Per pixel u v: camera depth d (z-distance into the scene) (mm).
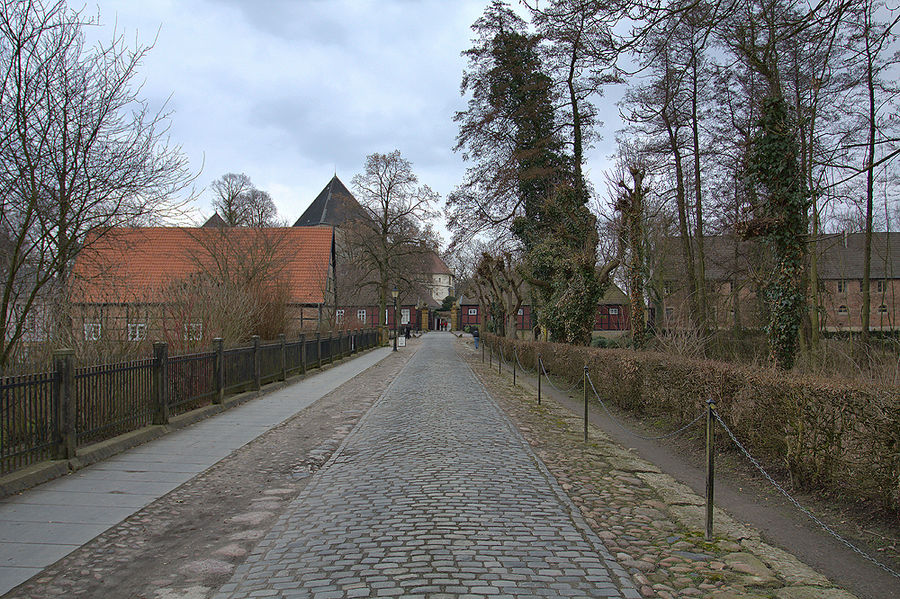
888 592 4375
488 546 5113
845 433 6062
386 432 10852
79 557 5027
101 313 11961
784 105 11883
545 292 27234
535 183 29062
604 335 61219
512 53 28875
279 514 6238
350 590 4258
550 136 28000
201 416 12250
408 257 52906
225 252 22953
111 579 4605
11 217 9633
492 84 29484
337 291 47531
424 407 14094
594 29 6637
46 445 7492
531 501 6496
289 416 12844
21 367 8969
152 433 10078
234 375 14773
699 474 7902
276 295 22219
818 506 6254
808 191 11805
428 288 62156
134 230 11594
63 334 11016
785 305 11773
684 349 17469
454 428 11102
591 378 15570
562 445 9820
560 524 5762
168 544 5355
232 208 54156
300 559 4879
